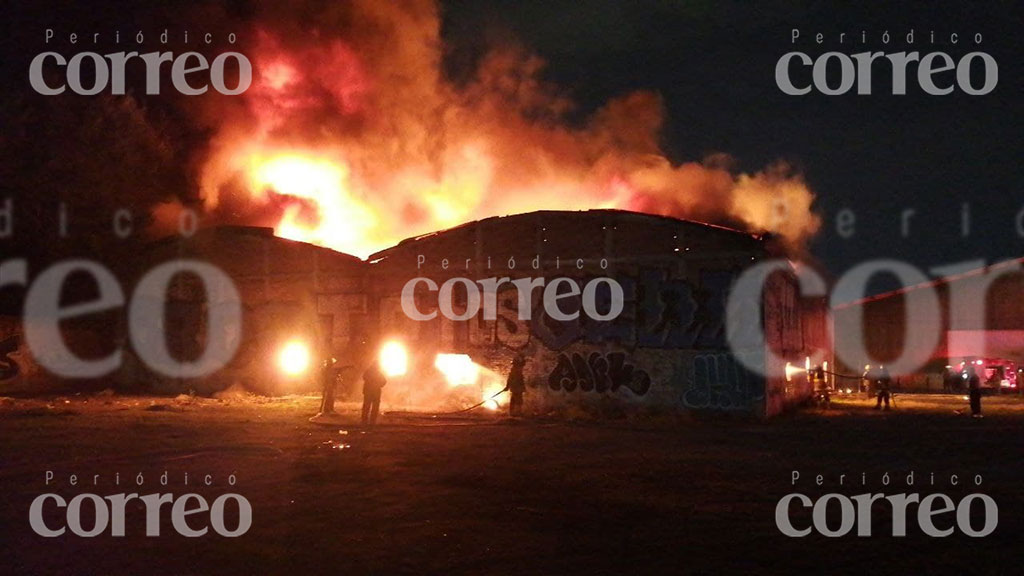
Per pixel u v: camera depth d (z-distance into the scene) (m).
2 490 12.92
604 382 27.98
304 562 9.02
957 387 48.94
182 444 18.38
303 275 33.84
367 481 13.84
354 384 32.38
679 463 16.27
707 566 8.91
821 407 35.03
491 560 9.12
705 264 27.12
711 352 26.75
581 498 12.53
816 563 9.07
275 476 14.27
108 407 28.14
